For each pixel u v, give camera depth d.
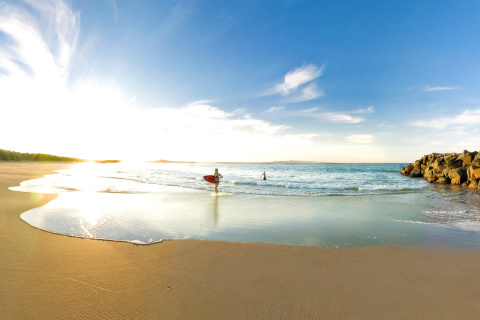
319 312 2.89
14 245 4.77
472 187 18.56
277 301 3.09
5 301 2.93
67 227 6.14
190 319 2.71
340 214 8.49
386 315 2.86
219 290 3.32
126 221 6.93
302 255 4.67
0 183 15.15
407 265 4.27
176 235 5.81
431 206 10.29
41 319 2.63
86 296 3.09
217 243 5.25
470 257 4.67
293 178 28.28
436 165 27.30
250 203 10.49
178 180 21.08
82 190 13.27
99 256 4.38
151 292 3.23
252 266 4.12
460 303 3.12
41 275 3.60
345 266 4.19
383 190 16.38
